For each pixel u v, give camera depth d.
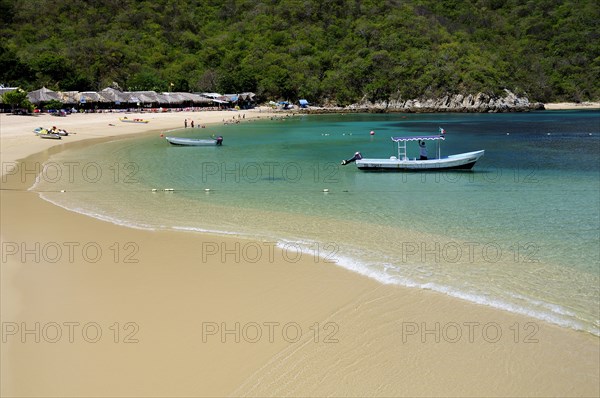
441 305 10.65
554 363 8.48
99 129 54.81
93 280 11.82
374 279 12.04
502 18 145.25
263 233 15.94
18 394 7.49
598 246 14.79
